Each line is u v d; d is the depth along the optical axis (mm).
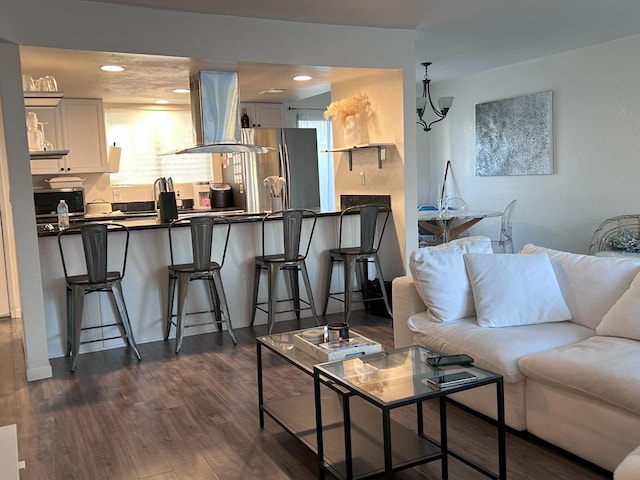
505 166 6840
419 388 2135
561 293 3109
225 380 3615
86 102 6578
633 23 4914
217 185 7312
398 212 5188
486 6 4246
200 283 4754
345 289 4961
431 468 2488
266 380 3580
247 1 3859
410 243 5156
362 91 5477
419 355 2529
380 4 4070
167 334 4602
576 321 3029
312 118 8250
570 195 6121
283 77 5199
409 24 4680
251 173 6594
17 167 3627
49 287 4211
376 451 2438
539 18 4641
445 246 3402
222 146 4789
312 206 6418
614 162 5641
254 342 4434
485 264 3154
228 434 2863
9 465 1812
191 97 4922
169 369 3871
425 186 8094
